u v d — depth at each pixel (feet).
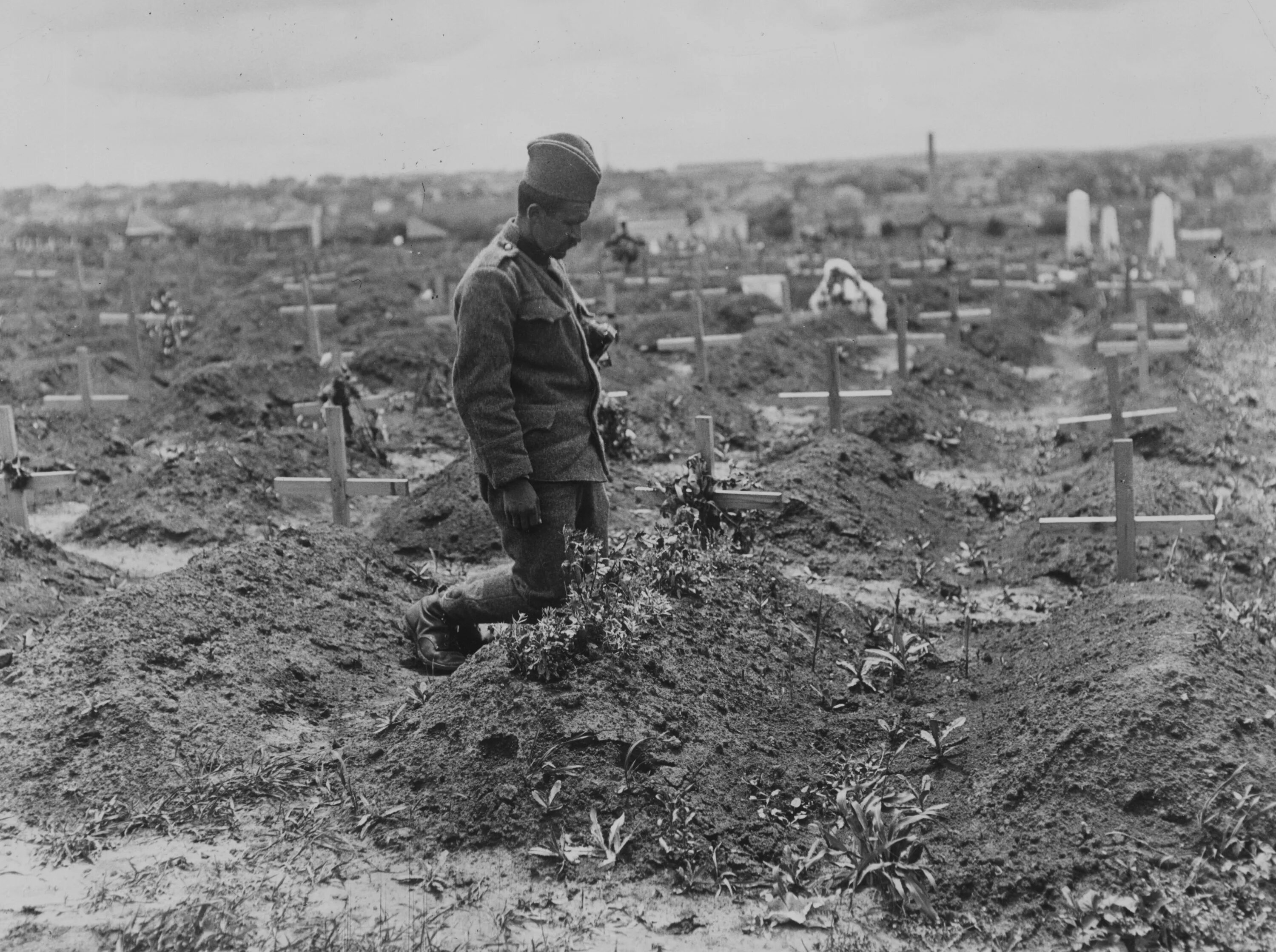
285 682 22.50
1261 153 324.80
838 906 16.63
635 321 86.53
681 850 17.53
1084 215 149.38
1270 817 16.83
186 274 128.16
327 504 40.98
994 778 18.60
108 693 20.86
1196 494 36.76
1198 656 19.93
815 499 35.68
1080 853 16.85
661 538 24.77
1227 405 54.39
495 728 19.15
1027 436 53.11
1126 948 15.46
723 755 19.33
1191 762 17.63
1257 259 137.18
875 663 23.15
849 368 68.44
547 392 22.41
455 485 35.83
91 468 46.29
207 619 23.49
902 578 32.55
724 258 150.92
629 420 48.03
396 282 111.65
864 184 401.08
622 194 354.33
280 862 17.54
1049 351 81.05
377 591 27.14
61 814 18.69
